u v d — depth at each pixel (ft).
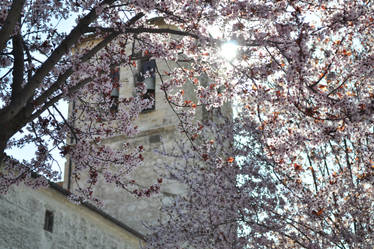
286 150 31.48
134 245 51.11
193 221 38.24
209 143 38.60
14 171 30.86
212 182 37.40
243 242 35.50
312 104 28.09
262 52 28.81
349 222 33.27
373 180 32.83
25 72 28.17
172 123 62.23
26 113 23.09
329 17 26.45
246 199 34.65
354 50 33.42
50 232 38.88
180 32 26.21
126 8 29.45
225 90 30.94
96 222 45.06
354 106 24.36
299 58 24.21
